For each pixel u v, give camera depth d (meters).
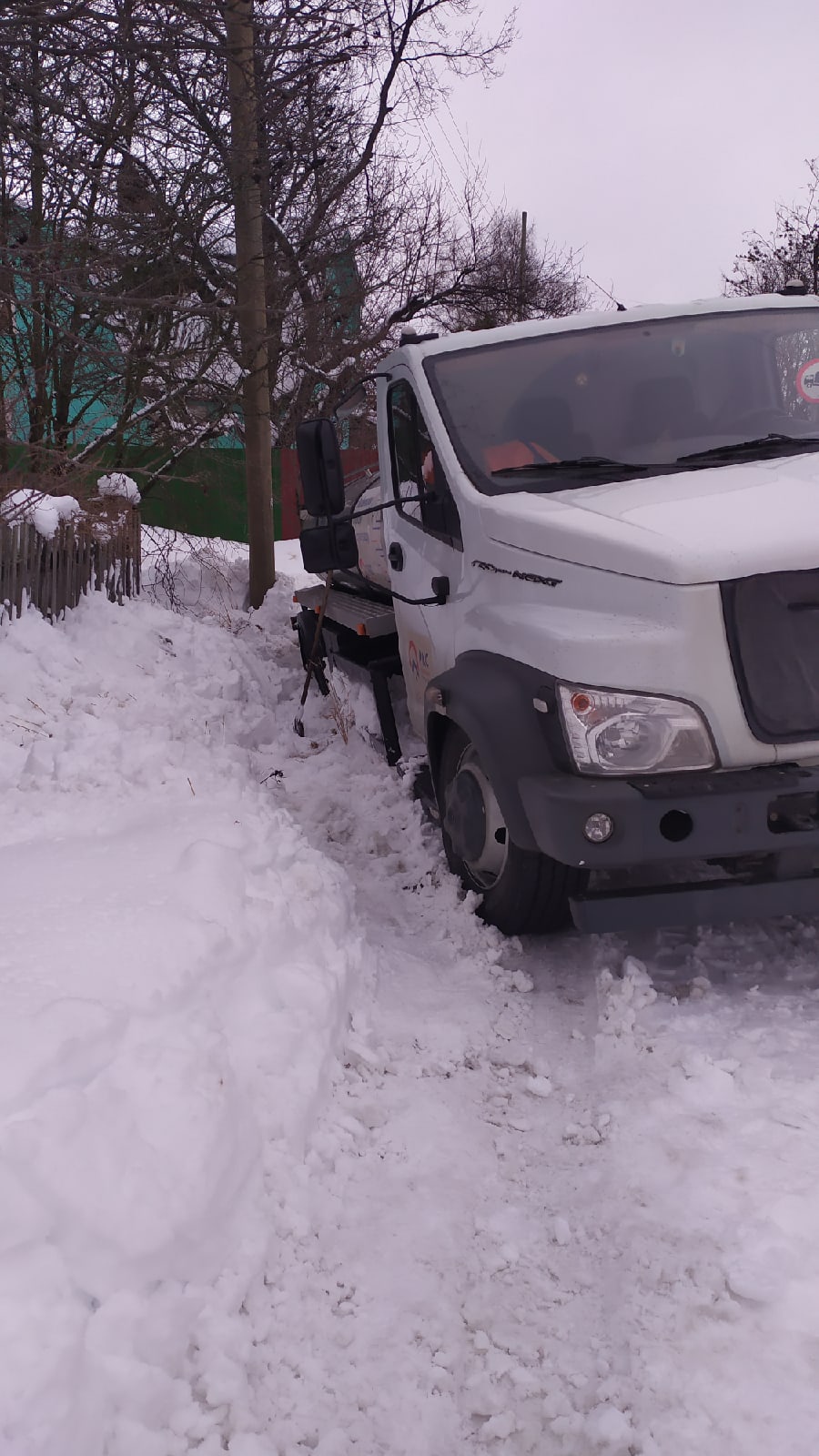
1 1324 2.14
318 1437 2.38
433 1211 3.06
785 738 3.68
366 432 7.33
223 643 8.39
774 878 3.78
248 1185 2.92
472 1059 3.79
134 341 10.76
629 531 3.89
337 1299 2.76
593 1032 3.90
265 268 11.59
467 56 13.48
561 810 3.65
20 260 9.01
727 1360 2.40
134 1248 2.45
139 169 10.62
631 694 3.71
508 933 4.55
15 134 9.51
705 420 4.86
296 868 4.48
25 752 5.72
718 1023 3.68
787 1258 2.60
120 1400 2.27
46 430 10.95
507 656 4.35
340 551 5.25
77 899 3.74
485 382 5.16
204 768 5.78
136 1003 3.10
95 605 7.97
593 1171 3.14
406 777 6.08
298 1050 3.45
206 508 14.06
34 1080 2.60
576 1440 2.36
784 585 3.67
